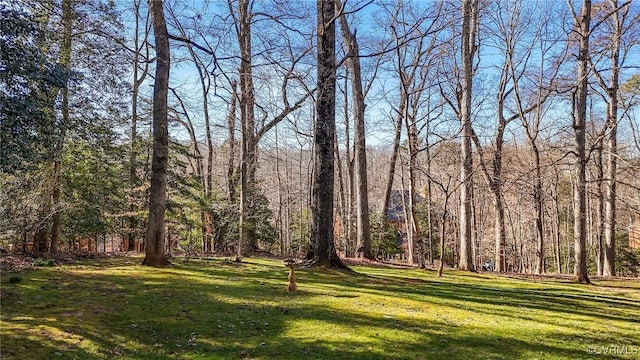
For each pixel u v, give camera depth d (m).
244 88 16.11
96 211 14.47
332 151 12.30
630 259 29.48
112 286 8.16
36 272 9.27
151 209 11.26
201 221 18.59
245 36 17.12
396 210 39.75
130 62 13.93
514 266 36.59
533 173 24.27
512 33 22.88
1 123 8.10
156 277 9.33
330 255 12.18
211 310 6.85
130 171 16.66
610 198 21.09
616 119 20.20
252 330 5.98
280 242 28.98
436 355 5.26
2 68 8.10
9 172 8.79
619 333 6.75
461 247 17.50
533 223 35.12
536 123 25.88
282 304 7.45
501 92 21.58
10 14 8.23
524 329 6.64
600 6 19.38
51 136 9.46
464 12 16.94
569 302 9.67
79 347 5.00
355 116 20.08
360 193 19.88
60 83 9.06
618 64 19.69
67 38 11.00
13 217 10.77
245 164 15.51
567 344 6.00
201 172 22.27
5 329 5.23
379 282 10.76
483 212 36.56
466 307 8.13
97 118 12.49
